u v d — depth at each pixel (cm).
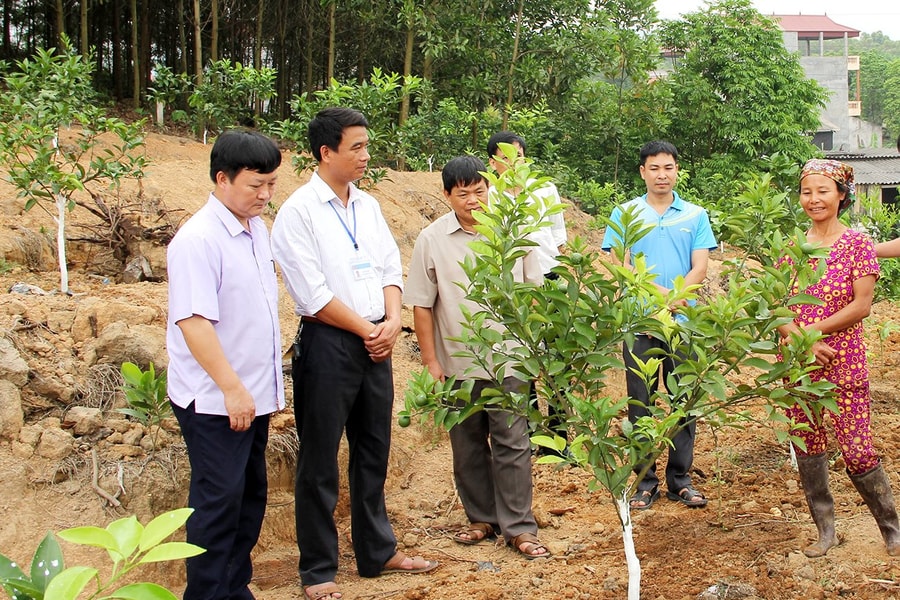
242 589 396
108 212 712
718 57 2158
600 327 353
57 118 666
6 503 412
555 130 1794
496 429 461
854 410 417
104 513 423
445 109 1448
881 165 3038
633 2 1802
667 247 531
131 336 505
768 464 581
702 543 446
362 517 433
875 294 679
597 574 420
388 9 1677
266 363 380
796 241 367
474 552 469
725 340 348
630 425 347
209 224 362
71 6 1925
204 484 361
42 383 468
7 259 647
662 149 527
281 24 2112
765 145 2164
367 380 424
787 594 381
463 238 467
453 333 468
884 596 375
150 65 2077
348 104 905
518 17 1638
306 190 416
